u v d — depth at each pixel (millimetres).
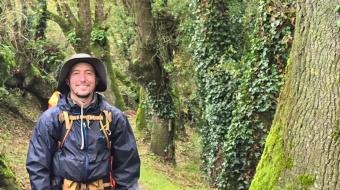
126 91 33781
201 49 12391
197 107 17734
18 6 17297
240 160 9992
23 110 18328
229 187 10352
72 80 3471
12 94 18031
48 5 23203
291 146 4816
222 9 12133
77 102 3459
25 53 16766
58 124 3387
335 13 4598
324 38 4633
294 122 4816
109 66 22812
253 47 9398
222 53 12203
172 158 17891
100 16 22000
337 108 4531
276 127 5121
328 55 4598
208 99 12250
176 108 18562
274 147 5051
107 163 3461
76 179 3340
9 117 16391
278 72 9070
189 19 14320
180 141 21703
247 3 12250
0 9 15094
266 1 8945
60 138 3398
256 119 9570
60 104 3445
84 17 16766
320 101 4613
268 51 9047
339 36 4566
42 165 3334
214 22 12117
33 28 19516
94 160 3367
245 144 9836
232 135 9992
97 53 22141
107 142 3465
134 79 17109
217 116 11953
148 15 15906
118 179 3545
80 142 3363
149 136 20781
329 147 4531
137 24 16172
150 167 15844
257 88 9344
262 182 5059
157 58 16641
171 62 15844
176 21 15875
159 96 17250
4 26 15336
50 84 17875
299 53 4852
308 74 4727
